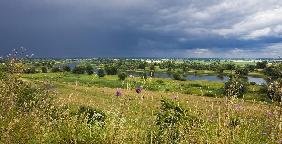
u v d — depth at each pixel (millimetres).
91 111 9500
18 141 6703
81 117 8055
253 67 199500
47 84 13719
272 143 7102
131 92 8711
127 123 7699
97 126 7953
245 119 7750
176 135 7863
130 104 8188
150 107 8883
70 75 143000
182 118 8828
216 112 7789
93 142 7129
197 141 7004
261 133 7527
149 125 8016
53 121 7691
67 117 7809
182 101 9445
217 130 6996
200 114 8453
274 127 7453
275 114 7414
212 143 6742
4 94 9117
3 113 7609
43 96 11898
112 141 6934
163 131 8031
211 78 188000
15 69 12969
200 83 112438
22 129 6977
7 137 6535
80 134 7336
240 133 7348
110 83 108500
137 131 7223
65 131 7328
